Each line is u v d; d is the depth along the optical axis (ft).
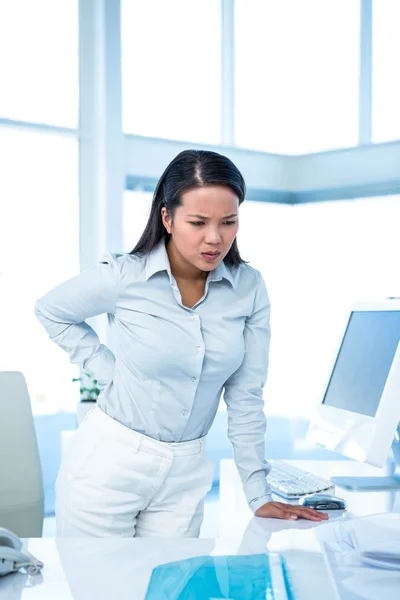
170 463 5.88
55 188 17.99
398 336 6.72
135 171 18.90
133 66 19.06
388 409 6.54
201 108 20.11
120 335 5.91
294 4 21.16
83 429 6.07
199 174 5.13
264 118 21.12
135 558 4.46
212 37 20.25
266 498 5.85
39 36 17.69
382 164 19.61
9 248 17.54
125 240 18.89
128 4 18.89
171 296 5.75
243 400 6.08
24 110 17.57
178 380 5.76
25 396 7.70
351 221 20.42
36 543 4.77
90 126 18.25
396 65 19.70
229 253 5.90
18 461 7.49
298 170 21.38
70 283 6.13
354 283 20.33
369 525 4.99
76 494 5.92
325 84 20.88
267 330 6.11
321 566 4.32
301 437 20.93
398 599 3.79
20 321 17.69
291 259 21.44
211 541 4.85
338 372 7.71
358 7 20.15
